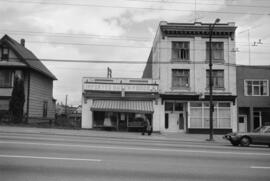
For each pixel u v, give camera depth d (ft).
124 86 100.94
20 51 111.86
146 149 41.91
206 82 102.32
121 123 100.07
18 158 31.42
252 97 104.27
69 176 25.09
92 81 101.19
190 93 101.24
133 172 27.27
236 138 61.46
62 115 185.26
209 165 31.91
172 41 103.24
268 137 60.85
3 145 39.81
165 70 102.42
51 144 42.86
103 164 30.07
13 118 94.89
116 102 100.17
